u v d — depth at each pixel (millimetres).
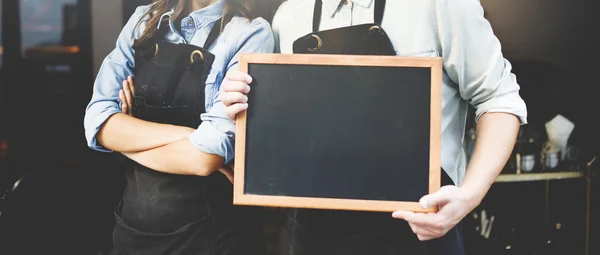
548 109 2641
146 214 1989
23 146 2168
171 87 1938
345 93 1465
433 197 1326
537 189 2771
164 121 1947
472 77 1511
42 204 2154
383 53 1599
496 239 2760
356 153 1458
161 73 1948
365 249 1622
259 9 1884
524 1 2432
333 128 1466
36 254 2162
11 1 2115
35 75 2146
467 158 2311
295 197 1462
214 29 1926
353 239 1627
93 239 2127
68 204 2137
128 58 2002
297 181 1470
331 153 1464
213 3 1919
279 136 1477
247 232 2027
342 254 1640
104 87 1993
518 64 2518
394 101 1451
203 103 1916
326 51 1652
